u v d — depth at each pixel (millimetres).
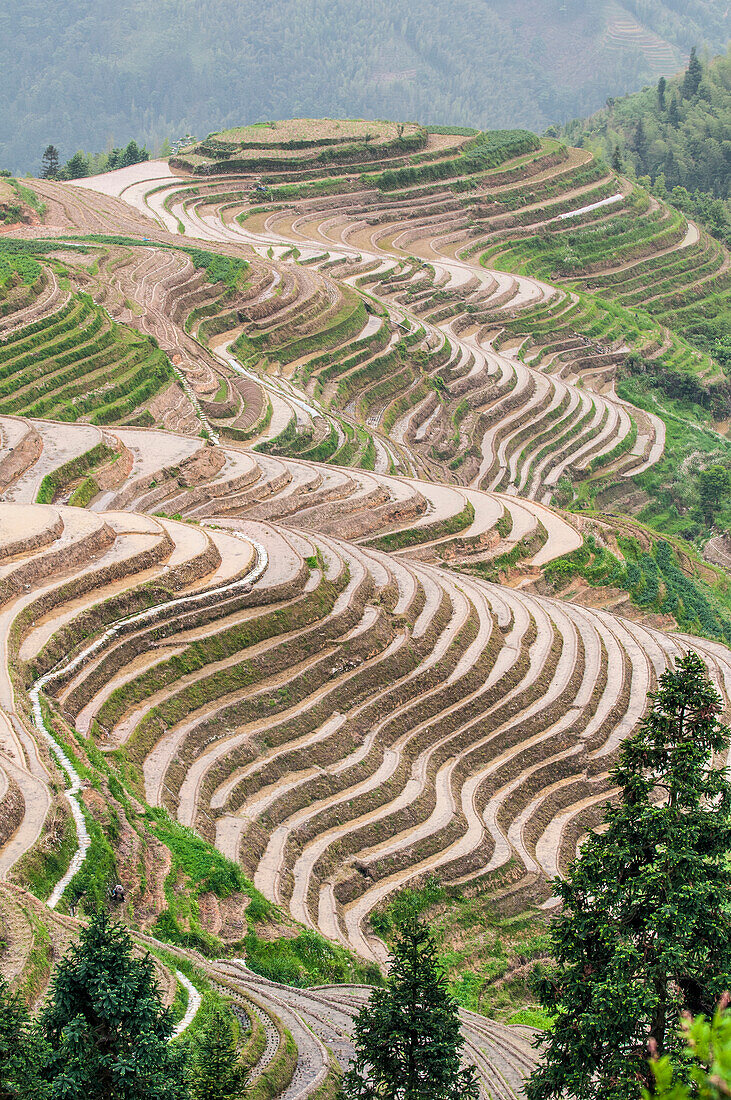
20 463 105688
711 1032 16734
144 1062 34312
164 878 61656
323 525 114500
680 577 137000
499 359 193000
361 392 168750
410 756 84812
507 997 70125
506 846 79625
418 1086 39281
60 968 35438
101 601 81125
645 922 39594
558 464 171875
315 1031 50688
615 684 100062
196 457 117375
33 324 140875
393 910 71688
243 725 80000
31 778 61125
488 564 120125
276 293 179500
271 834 72938
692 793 39750
